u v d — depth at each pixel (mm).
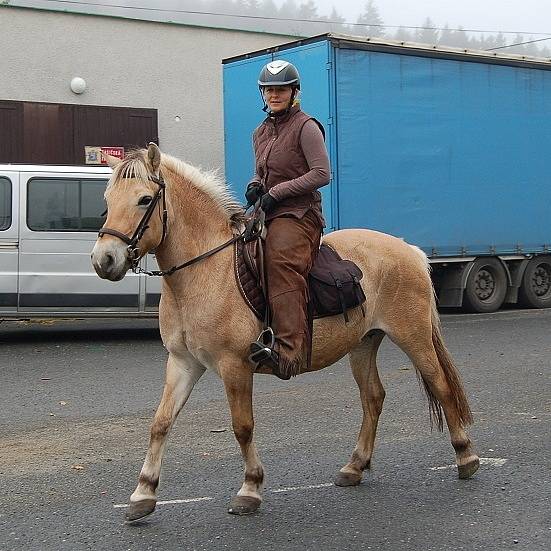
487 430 7223
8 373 9977
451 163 14742
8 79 18281
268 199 5117
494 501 5410
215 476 6004
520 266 16328
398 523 5043
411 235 14289
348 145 13453
